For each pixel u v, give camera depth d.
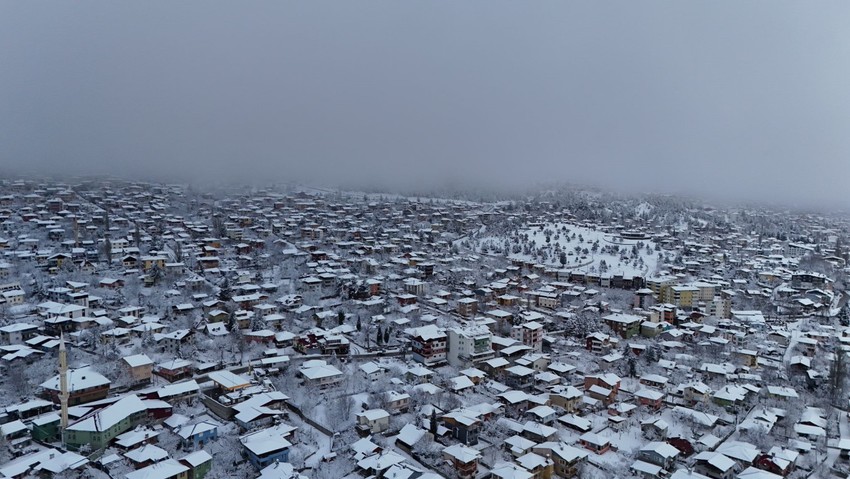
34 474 94.75
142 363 131.00
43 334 151.12
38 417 109.44
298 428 118.62
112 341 148.88
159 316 174.88
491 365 155.12
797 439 126.44
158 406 115.81
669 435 126.38
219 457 105.06
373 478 102.31
